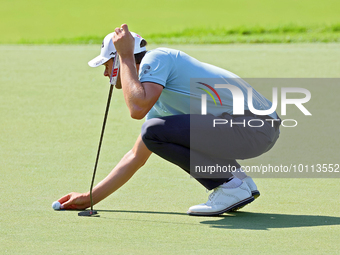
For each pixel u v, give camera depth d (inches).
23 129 852.6
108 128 861.2
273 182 599.5
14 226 454.0
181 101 494.6
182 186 586.6
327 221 471.8
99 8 3127.5
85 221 471.5
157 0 3373.5
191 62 492.7
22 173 625.6
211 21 2677.2
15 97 1102.4
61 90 1173.1
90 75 1346.0
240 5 3174.2
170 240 422.6
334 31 2020.2
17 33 2411.4
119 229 450.0
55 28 2551.7
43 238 424.8
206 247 405.7
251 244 412.8
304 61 1440.7
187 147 492.4
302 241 418.9
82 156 703.7
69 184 586.6
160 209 512.1
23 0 3346.5
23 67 1456.7
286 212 500.4
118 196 552.4
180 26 2518.5
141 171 640.4
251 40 1857.8
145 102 461.4
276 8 3046.3
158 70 470.3
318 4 3125.0
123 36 467.5
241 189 494.0
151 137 489.1
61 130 846.5
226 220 477.7
